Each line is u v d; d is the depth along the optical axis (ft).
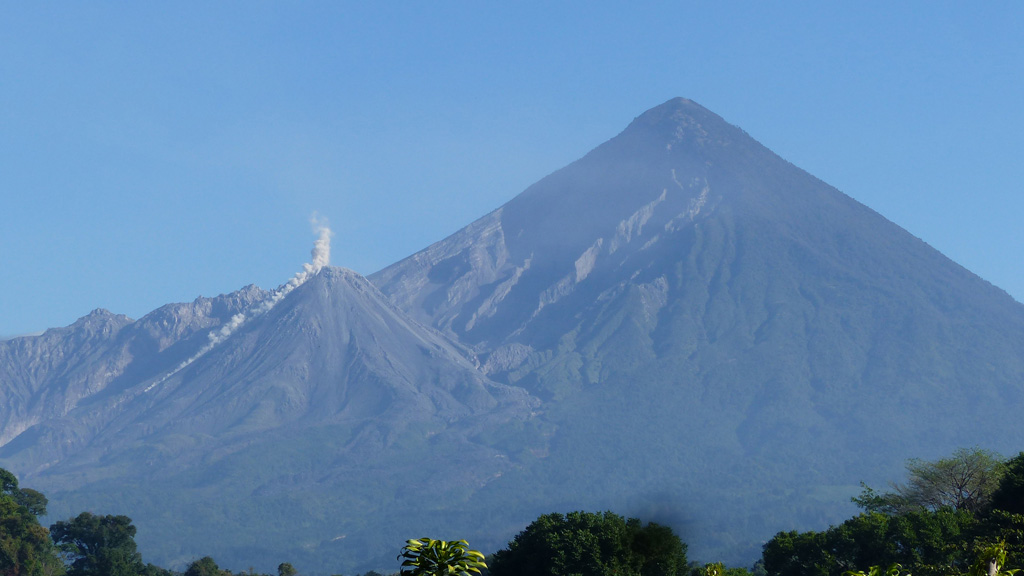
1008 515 246.06
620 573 269.85
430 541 83.82
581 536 272.92
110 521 531.09
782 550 281.54
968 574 100.68
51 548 494.18
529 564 280.92
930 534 253.65
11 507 463.83
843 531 272.92
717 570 120.67
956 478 310.65
